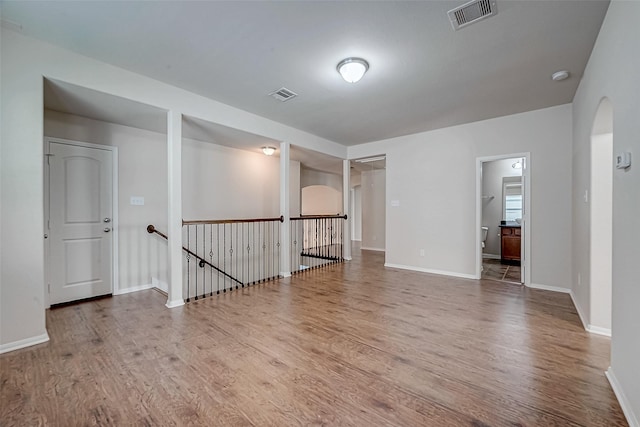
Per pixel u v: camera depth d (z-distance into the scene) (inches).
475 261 179.5
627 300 62.1
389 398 64.9
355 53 100.7
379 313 118.3
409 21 83.9
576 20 83.0
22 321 89.2
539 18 82.3
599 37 87.8
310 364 79.2
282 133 183.5
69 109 126.6
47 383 70.6
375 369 76.8
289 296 142.3
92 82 104.7
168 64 108.9
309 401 63.9
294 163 258.4
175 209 129.4
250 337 96.0
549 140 153.8
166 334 98.5
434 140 196.2
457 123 180.5
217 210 203.5
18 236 88.2
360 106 151.0
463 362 80.3
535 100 143.4
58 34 90.2
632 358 58.7
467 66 109.3
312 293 147.5
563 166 150.3
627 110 63.6
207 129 156.2
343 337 96.0
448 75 116.4
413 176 206.5
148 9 78.9
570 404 62.8
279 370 76.3
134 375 74.0
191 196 187.9
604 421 57.7
